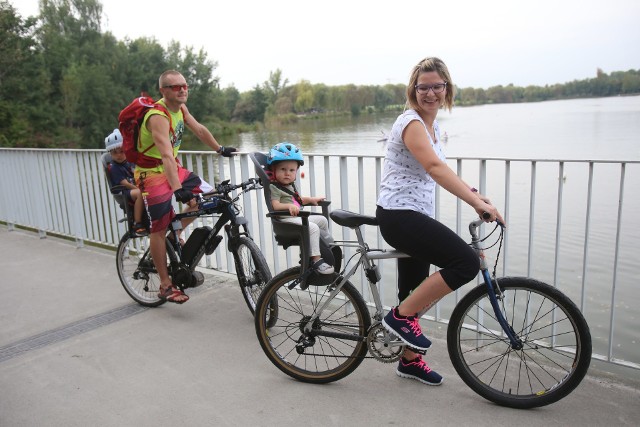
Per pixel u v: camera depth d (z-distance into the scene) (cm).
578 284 714
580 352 233
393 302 647
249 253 354
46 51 4916
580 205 1031
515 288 244
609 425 233
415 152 226
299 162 305
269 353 288
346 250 395
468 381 256
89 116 4544
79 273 486
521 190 1203
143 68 5462
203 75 5456
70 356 323
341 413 252
